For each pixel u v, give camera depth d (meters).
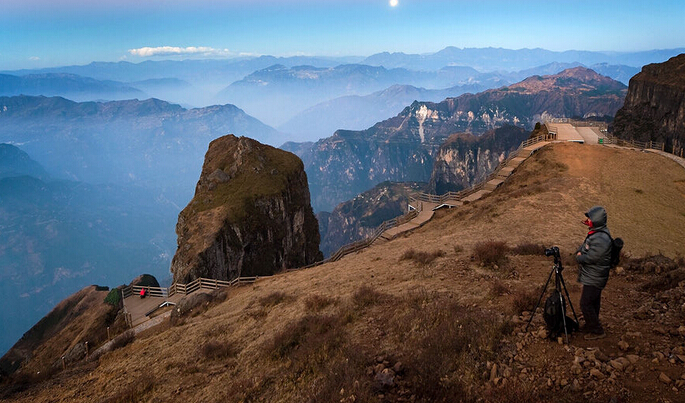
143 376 13.43
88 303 75.00
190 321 23.20
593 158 48.56
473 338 7.86
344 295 16.45
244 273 76.75
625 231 31.30
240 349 13.39
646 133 132.50
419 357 7.79
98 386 14.27
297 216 99.06
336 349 9.96
